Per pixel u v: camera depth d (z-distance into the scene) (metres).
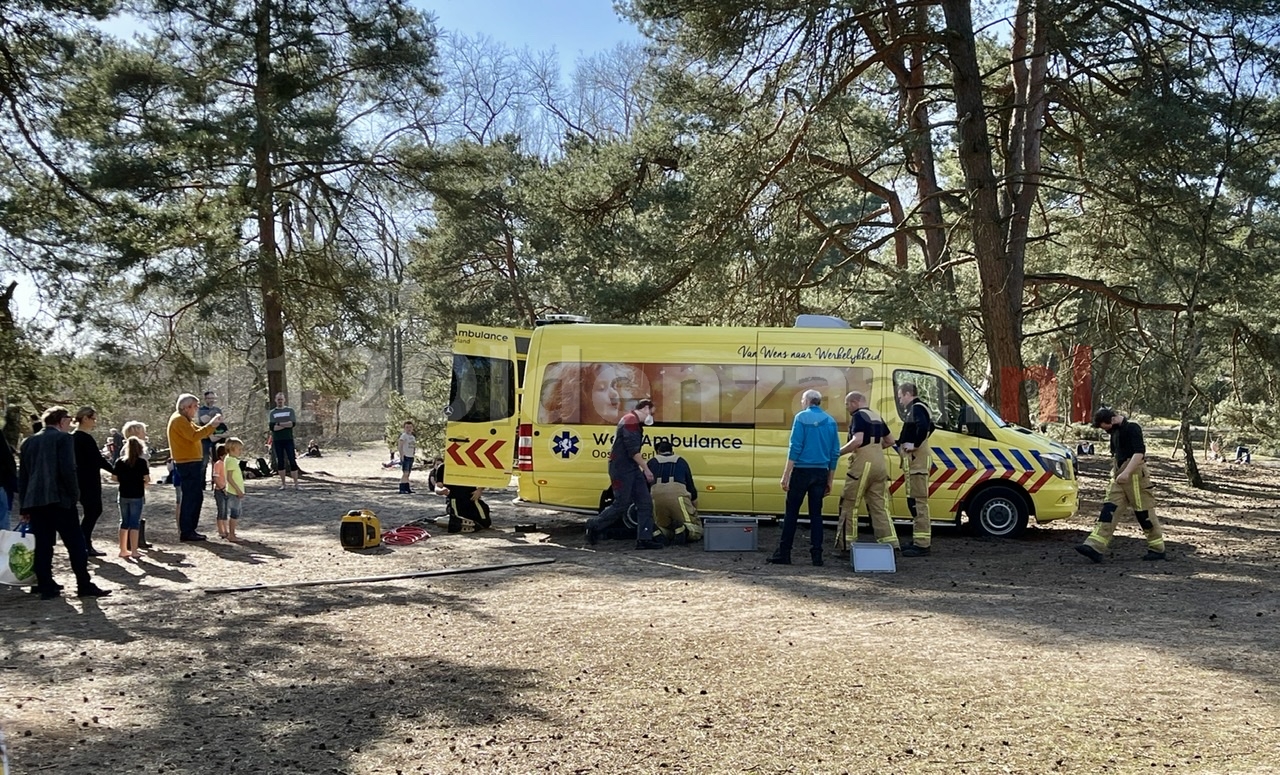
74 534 10.57
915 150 22.45
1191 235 19.97
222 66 28.62
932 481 14.29
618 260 23.98
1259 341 24.20
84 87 20.19
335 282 30.12
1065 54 21.42
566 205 24.39
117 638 8.70
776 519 14.59
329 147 28.77
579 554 13.02
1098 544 12.20
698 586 10.73
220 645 8.41
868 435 12.29
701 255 21.95
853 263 24.80
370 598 10.32
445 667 7.63
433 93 31.22
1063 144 24.98
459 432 15.06
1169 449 42.91
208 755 5.82
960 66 19.30
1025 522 14.22
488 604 9.94
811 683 7.03
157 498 21.34
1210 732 5.96
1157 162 18.94
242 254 28.42
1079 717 6.25
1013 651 7.86
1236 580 10.95
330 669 7.63
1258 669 7.30
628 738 5.99
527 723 6.29
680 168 22.98
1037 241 26.94
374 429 51.28
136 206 20.70
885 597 10.09
